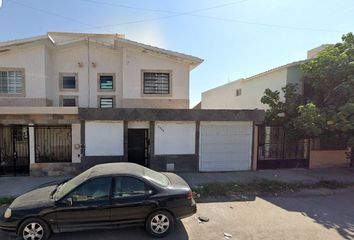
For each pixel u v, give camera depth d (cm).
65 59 1312
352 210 693
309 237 522
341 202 765
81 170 1029
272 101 1217
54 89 1305
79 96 1325
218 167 1127
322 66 1103
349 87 1012
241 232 541
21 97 1200
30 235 479
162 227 517
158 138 1073
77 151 1024
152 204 511
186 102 1338
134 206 506
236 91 1983
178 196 527
